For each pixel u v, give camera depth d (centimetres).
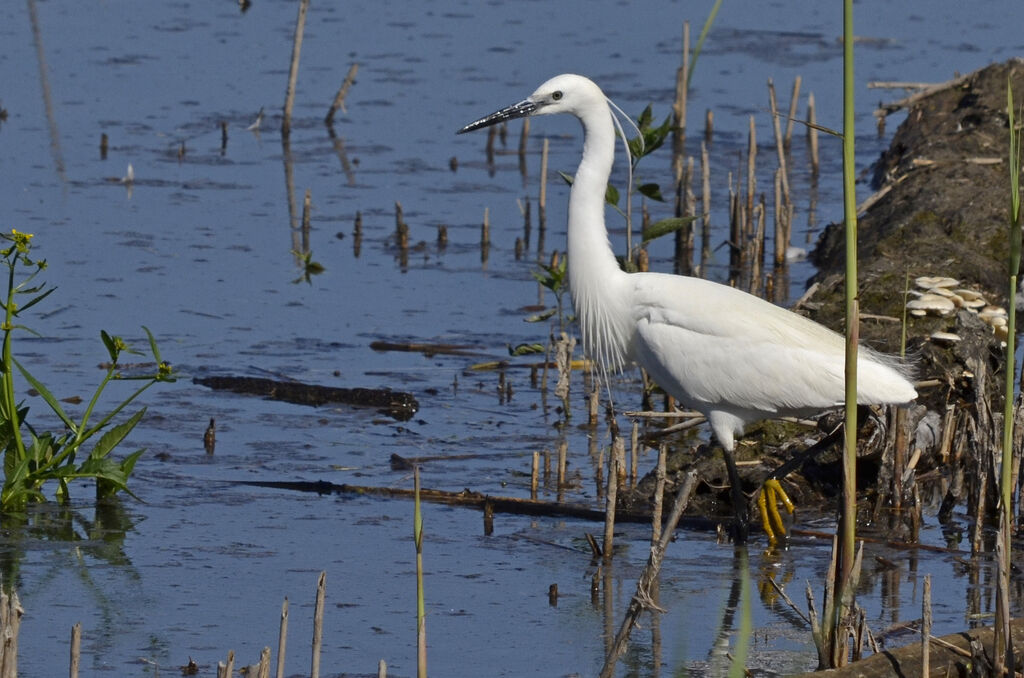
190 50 3016
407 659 870
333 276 1802
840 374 1059
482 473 1227
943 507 1130
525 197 2178
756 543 1084
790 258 1895
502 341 1591
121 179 2180
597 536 1092
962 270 1620
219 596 964
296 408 1389
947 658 795
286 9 3403
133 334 1555
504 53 2983
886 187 1938
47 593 959
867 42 3034
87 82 2747
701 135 2464
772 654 887
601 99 1145
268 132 2497
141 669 845
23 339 1522
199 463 1232
